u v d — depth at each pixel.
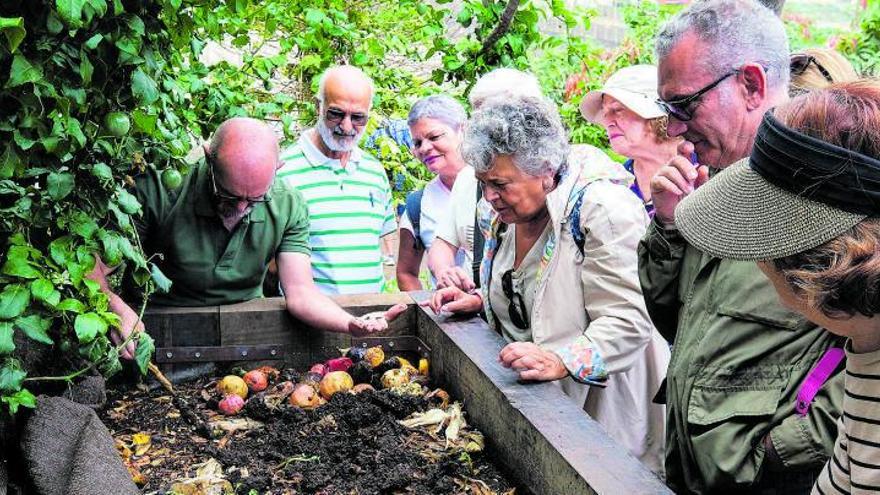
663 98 2.45
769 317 2.17
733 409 2.17
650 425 3.20
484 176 2.87
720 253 1.51
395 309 3.68
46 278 2.42
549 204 2.92
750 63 2.31
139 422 3.28
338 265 4.38
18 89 2.31
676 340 2.42
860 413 1.55
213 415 3.31
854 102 1.43
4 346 2.34
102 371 2.85
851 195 1.39
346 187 4.43
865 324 1.48
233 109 4.34
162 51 2.93
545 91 7.57
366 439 3.00
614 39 10.77
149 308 3.59
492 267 3.32
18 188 2.47
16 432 2.75
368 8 5.84
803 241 1.43
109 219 2.74
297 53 5.94
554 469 2.42
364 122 4.32
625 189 2.96
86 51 2.46
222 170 3.29
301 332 3.69
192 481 2.73
